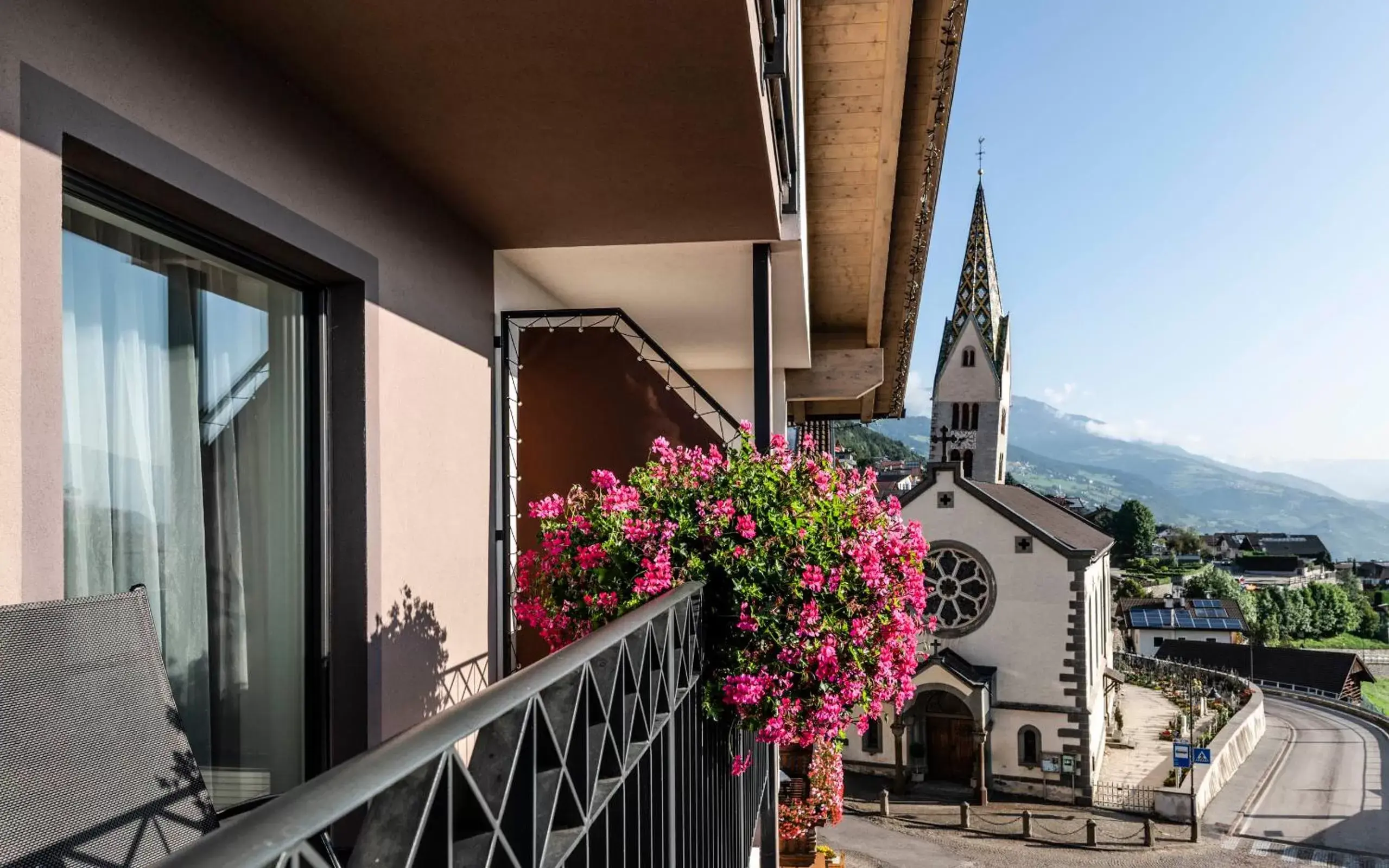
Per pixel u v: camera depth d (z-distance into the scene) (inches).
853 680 127.8
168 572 99.3
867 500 140.5
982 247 2480.3
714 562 124.2
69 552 86.5
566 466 207.6
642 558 125.0
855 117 297.4
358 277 127.0
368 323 129.6
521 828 51.1
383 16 95.3
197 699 103.1
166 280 100.5
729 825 137.7
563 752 59.8
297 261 117.5
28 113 72.6
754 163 141.4
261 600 114.3
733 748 140.3
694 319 265.4
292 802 29.1
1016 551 1117.7
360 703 125.0
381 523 132.0
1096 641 1221.1
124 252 94.7
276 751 116.8
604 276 214.7
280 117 108.2
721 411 207.2
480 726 42.4
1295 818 1068.5
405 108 118.6
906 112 297.0
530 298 215.8
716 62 107.8
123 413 93.7
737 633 123.3
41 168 73.8
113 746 58.3
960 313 2492.6
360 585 126.4
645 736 82.6
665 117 123.0
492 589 180.4
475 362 173.8
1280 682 2554.1
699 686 118.0
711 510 129.6
